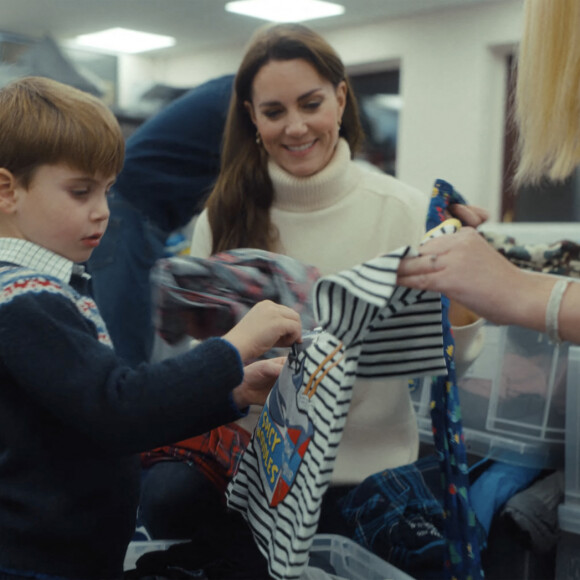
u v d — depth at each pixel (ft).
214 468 4.22
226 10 19.71
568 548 4.18
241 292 3.95
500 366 4.68
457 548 3.41
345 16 19.61
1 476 2.96
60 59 8.66
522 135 3.28
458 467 3.38
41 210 3.12
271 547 3.03
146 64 25.26
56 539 3.00
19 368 2.83
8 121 3.06
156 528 4.37
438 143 18.61
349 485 4.63
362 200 4.78
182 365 2.91
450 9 18.26
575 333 2.61
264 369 3.54
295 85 4.47
